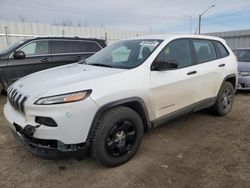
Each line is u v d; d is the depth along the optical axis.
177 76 3.83
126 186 2.82
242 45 22.28
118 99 3.04
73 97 2.73
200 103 4.43
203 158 3.45
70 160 3.41
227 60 5.09
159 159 3.41
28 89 3.02
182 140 4.05
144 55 3.66
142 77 3.37
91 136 2.91
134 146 3.35
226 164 3.28
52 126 2.70
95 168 3.20
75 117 2.73
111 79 3.09
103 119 2.96
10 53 6.59
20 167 3.24
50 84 2.97
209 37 4.89
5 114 3.36
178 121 4.95
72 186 2.84
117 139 3.13
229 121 4.98
